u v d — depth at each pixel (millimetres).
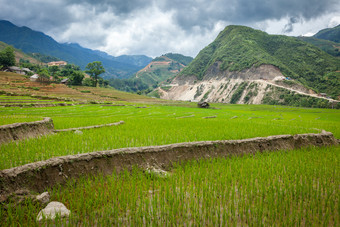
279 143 15180
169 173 9375
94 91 125062
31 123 14609
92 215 6012
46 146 10891
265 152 13820
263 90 175875
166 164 10844
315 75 192250
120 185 8039
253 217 6277
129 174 9398
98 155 9289
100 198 6875
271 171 9734
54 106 47156
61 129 16797
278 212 6520
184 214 6289
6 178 6824
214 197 7281
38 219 5742
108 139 13148
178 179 8773
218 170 9430
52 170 7957
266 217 6297
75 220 5887
